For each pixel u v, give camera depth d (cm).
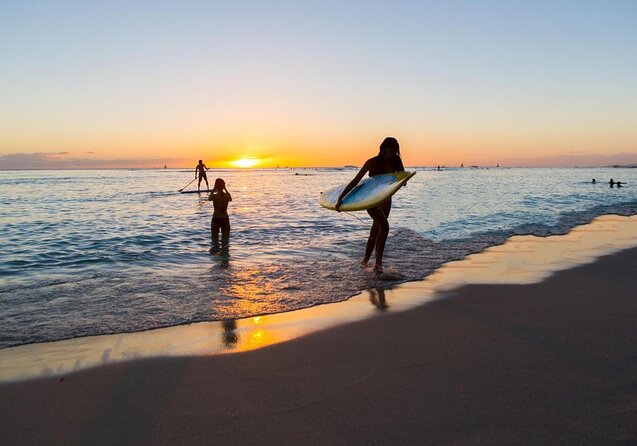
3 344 388
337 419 261
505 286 573
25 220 1362
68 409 278
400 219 1341
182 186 3891
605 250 822
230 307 497
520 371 321
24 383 314
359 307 492
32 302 518
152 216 1481
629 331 404
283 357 355
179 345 385
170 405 281
